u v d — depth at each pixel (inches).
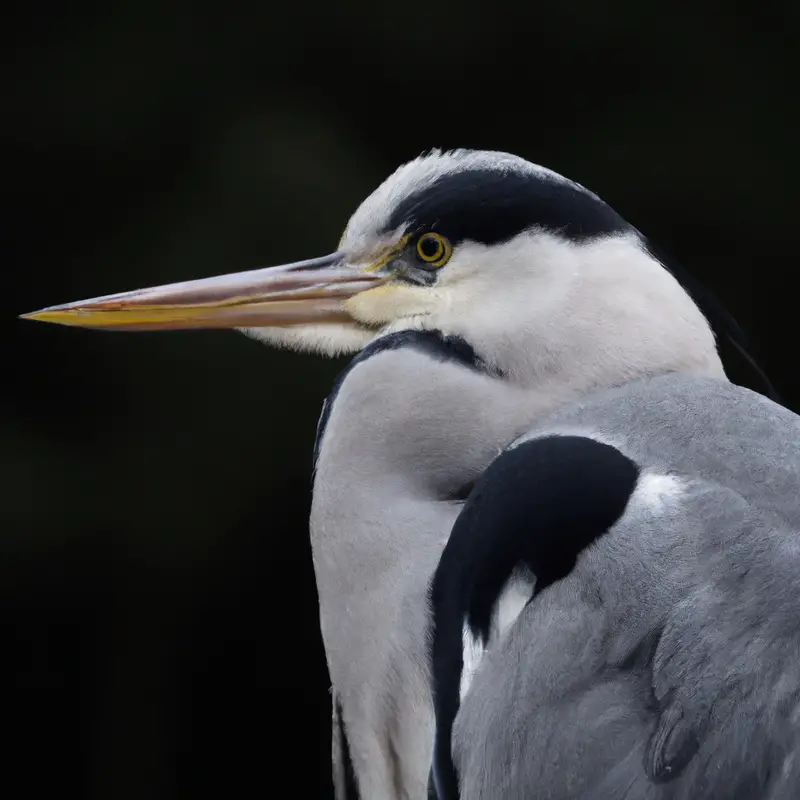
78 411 250.2
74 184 251.4
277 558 255.6
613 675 198.1
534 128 262.4
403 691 200.5
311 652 262.2
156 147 251.6
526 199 201.8
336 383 202.5
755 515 198.4
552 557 199.2
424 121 260.5
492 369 201.8
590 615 198.4
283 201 249.3
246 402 249.3
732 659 197.5
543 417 201.5
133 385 249.6
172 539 251.9
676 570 198.2
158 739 260.8
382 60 258.4
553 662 198.4
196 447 249.8
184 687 260.8
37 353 249.6
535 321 201.5
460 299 201.9
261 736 264.1
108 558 251.3
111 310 204.4
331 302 203.6
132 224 251.1
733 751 197.0
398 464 201.6
